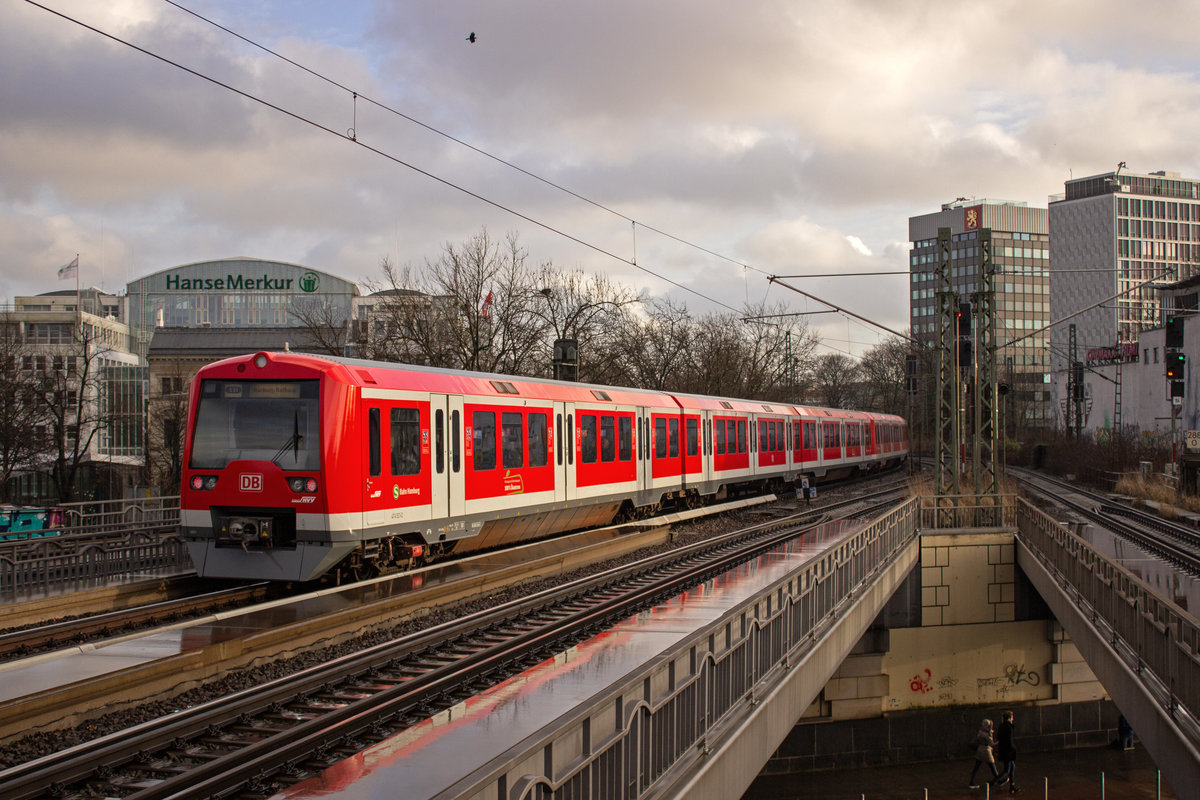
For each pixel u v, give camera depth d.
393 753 7.05
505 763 4.48
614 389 23.69
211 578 15.57
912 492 30.62
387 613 12.86
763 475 33.78
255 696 9.07
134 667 9.05
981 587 24.70
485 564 16.52
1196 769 8.77
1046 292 139.50
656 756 6.58
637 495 24.34
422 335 35.75
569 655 10.22
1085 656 14.62
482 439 17.41
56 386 48.84
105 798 6.97
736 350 55.03
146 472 57.81
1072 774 24.00
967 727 24.77
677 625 11.75
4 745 7.84
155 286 92.81
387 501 14.74
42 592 13.88
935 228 143.38
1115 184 139.75
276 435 14.06
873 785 23.30
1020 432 94.12
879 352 105.94
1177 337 29.00
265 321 91.56
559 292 39.94
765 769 24.23
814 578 12.09
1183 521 30.84
